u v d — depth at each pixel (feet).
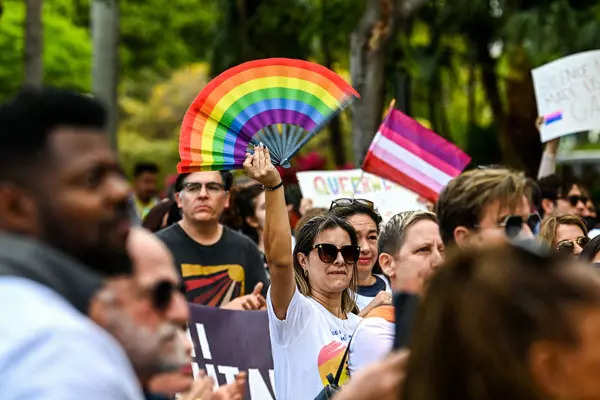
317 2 109.81
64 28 193.26
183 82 278.67
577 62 67.67
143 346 16.84
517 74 127.85
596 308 14.60
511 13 116.98
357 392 16.44
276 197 37.68
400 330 18.79
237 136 39.19
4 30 182.80
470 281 15.07
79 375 14.21
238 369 41.70
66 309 15.19
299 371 38.17
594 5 108.17
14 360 14.21
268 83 39.55
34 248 15.64
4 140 16.02
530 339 14.56
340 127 144.77
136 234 17.42
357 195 69.05
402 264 31.14
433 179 45.65
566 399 14.57
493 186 26.76
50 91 16.38
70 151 16.05
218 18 122.01
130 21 185.06
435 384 15.11
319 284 40.29
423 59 122.83
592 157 151.02
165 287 17.11
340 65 132.87
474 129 141.79
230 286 53.42
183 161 38.99
